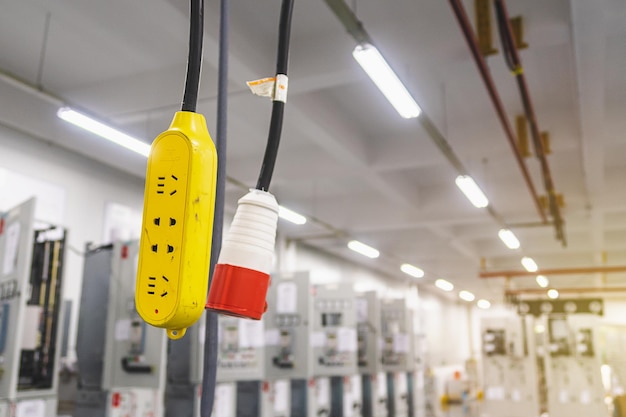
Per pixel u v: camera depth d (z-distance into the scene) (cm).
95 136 566
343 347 643
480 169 711
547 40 357
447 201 804
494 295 1766
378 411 752
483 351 974
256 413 516
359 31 292
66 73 480
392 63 376
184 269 58
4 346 330
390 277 1456
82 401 439
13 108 485
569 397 920
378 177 652
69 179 564
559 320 952
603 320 1609
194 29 65
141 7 321
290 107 457
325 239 1014
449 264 1361
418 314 944
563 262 1287
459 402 1530
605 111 506
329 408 647
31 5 377
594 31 338
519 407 936
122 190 636
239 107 508
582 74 391
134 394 412
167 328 60
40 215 527
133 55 444
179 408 447
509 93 505
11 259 344
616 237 1060
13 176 503
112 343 425
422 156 589
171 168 62
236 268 64
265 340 564
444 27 366
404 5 372
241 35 379
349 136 560
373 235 1066
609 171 714
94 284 457
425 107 536
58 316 367
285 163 653
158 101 461
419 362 913
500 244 1187
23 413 331
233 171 673
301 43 403
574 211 746
